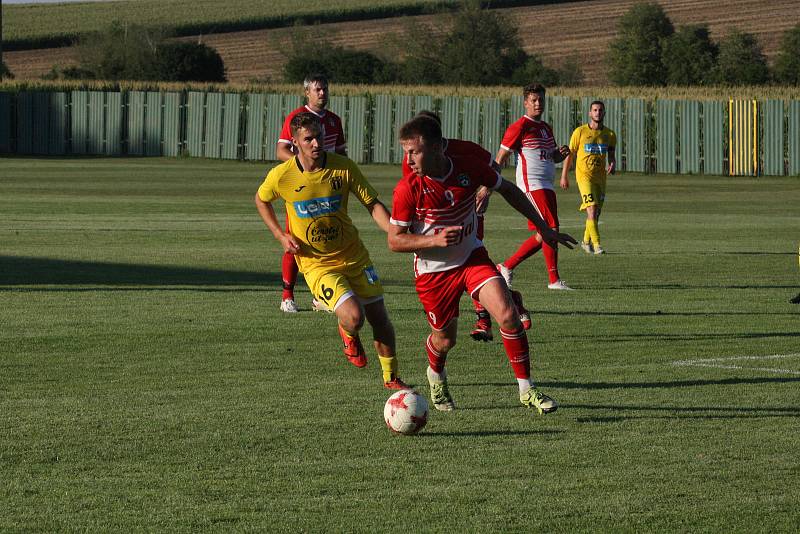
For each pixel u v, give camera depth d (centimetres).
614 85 18812
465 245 1652
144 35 18900
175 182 8000
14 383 1842
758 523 1162
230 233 4659
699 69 17488
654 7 18812
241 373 1934
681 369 1978
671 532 1136
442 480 1311
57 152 11806
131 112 11675
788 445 1459
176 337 2286
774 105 9525
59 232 4591
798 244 4425
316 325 2450
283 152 2708
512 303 1617
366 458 1405
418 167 1606
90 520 1167
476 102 10606
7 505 1216
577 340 2284
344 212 1798
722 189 8075
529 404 1631
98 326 2408
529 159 2994
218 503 1224
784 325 2480
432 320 1659
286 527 1147
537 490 1271
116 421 1582
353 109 10925
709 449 1441
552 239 1692
